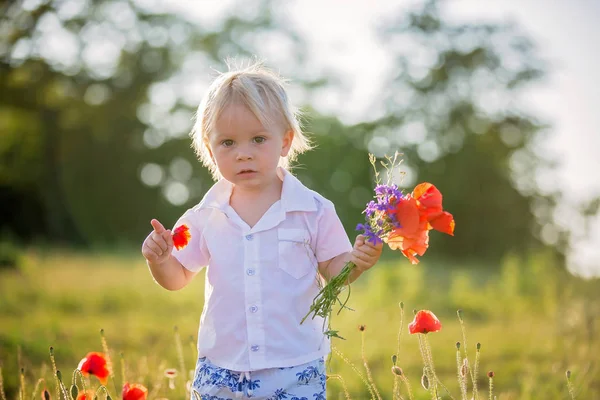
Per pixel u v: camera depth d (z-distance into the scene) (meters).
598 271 9.99
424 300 10.30
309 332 2.61
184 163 29.12
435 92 31.59
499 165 30.44
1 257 12.39
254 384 2.54
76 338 6.67
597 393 4.57
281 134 2.68
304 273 2.65
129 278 11.76
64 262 14.21
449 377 5.47
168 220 28.91
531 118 31.05
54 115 27.52
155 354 5.09
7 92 25.83
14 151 27.30
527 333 7.25
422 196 2.41
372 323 7.89
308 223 2.70
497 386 5.11
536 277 10.44
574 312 7.47
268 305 2.58
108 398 2.77
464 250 29.67
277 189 2.76
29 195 27.08
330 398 4.46
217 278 2.66
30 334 6.47
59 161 28.02
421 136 31.39
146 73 28.30
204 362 2.65
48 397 2.96
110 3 26.67
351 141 29.75
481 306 9.67
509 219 29.58
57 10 25.31
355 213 28.78
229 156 2.61
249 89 2.60
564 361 5.45
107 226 28.75
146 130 29.20
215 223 2.73
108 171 28.91
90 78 27.31
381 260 18.36
